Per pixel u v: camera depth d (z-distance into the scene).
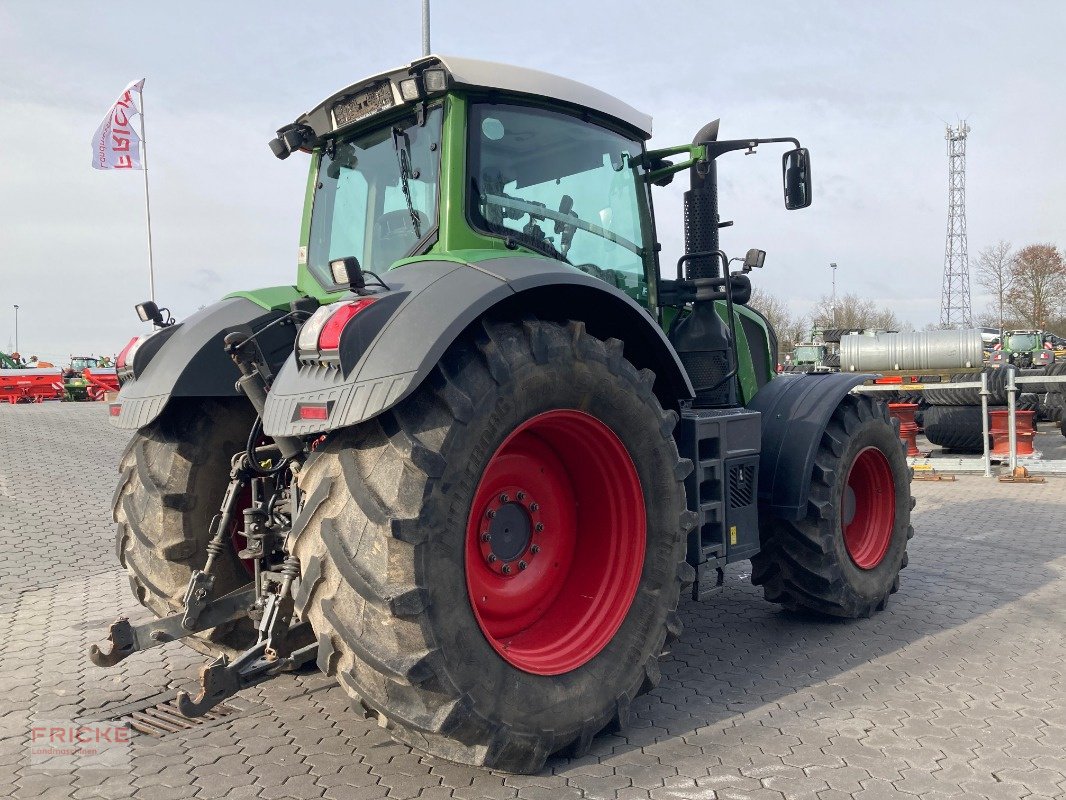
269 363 3.43
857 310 55.09
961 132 62.72
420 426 2.44
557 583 3.14
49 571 5.70
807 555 4.22
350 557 2.38
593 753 2.88
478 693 2.48
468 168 3.12
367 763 2.81
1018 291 52.06
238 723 3.17
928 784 2.62
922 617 4.51
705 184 4.31
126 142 18.67
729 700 3.37
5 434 14.04
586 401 2.86
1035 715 3.16
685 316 4.45
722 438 3.71
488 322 2.67
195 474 3.33
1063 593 4.96
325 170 3.74
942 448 12.63
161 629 2.91
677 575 3.15
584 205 3.63
